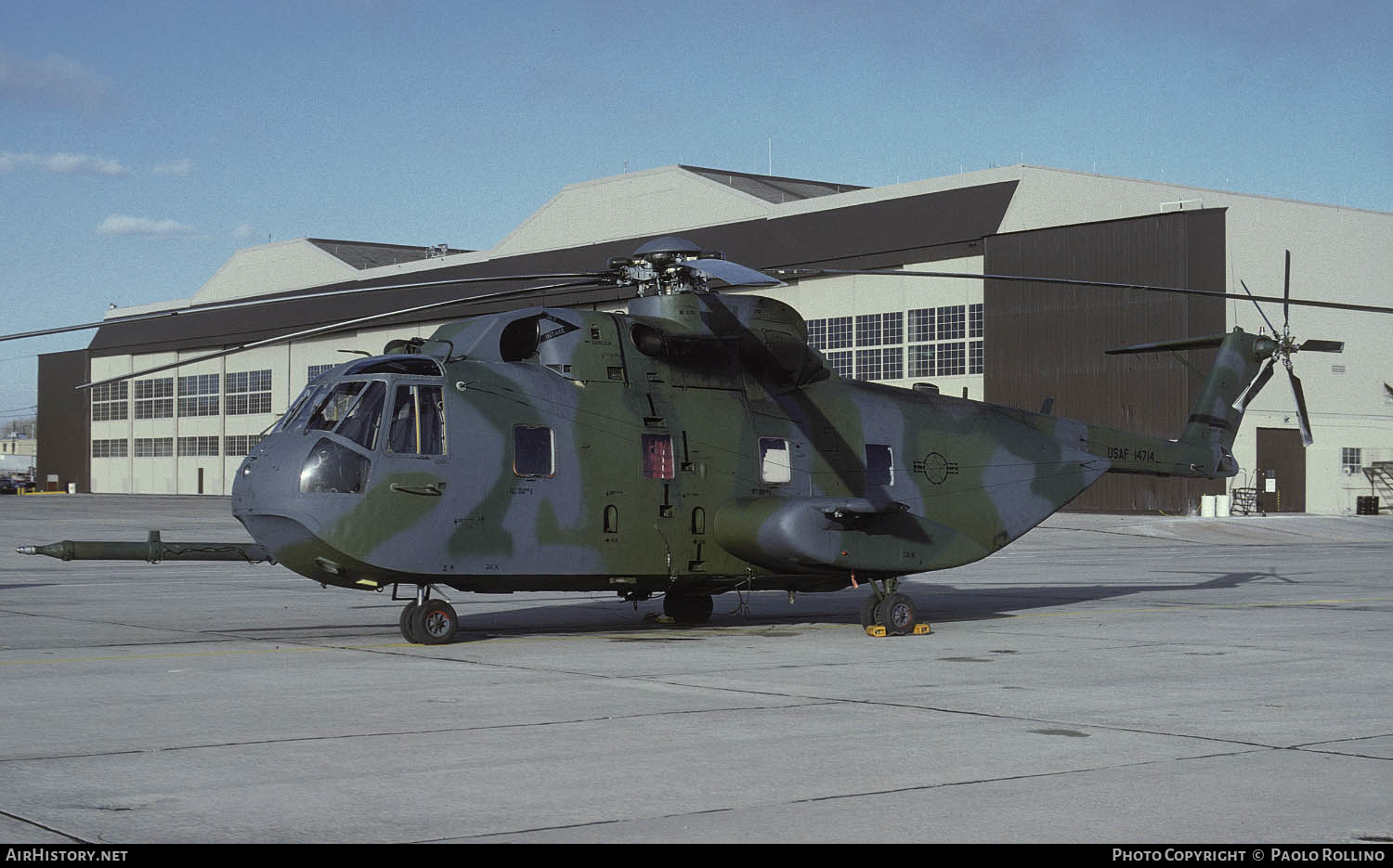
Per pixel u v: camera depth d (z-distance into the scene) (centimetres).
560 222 7944
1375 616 2064
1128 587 2759
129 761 922
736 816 775
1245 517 5659
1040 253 5938
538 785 851
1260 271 6022
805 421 1862
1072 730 1048
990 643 1677
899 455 1925
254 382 10150
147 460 11206
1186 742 999
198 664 1448
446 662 1466
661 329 1767
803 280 6938
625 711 1130
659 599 2422
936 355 6347
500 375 1641
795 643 1673
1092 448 2128
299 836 729
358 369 1591
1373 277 6462
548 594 2550
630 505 1694
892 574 1786
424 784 855
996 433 2034
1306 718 1110
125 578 2997
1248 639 1733
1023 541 4747
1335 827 752
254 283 10194
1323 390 6303
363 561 1522
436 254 10050
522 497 1616
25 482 13550
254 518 1555
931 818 771
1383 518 5866
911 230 6334
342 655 1528
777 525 1694
